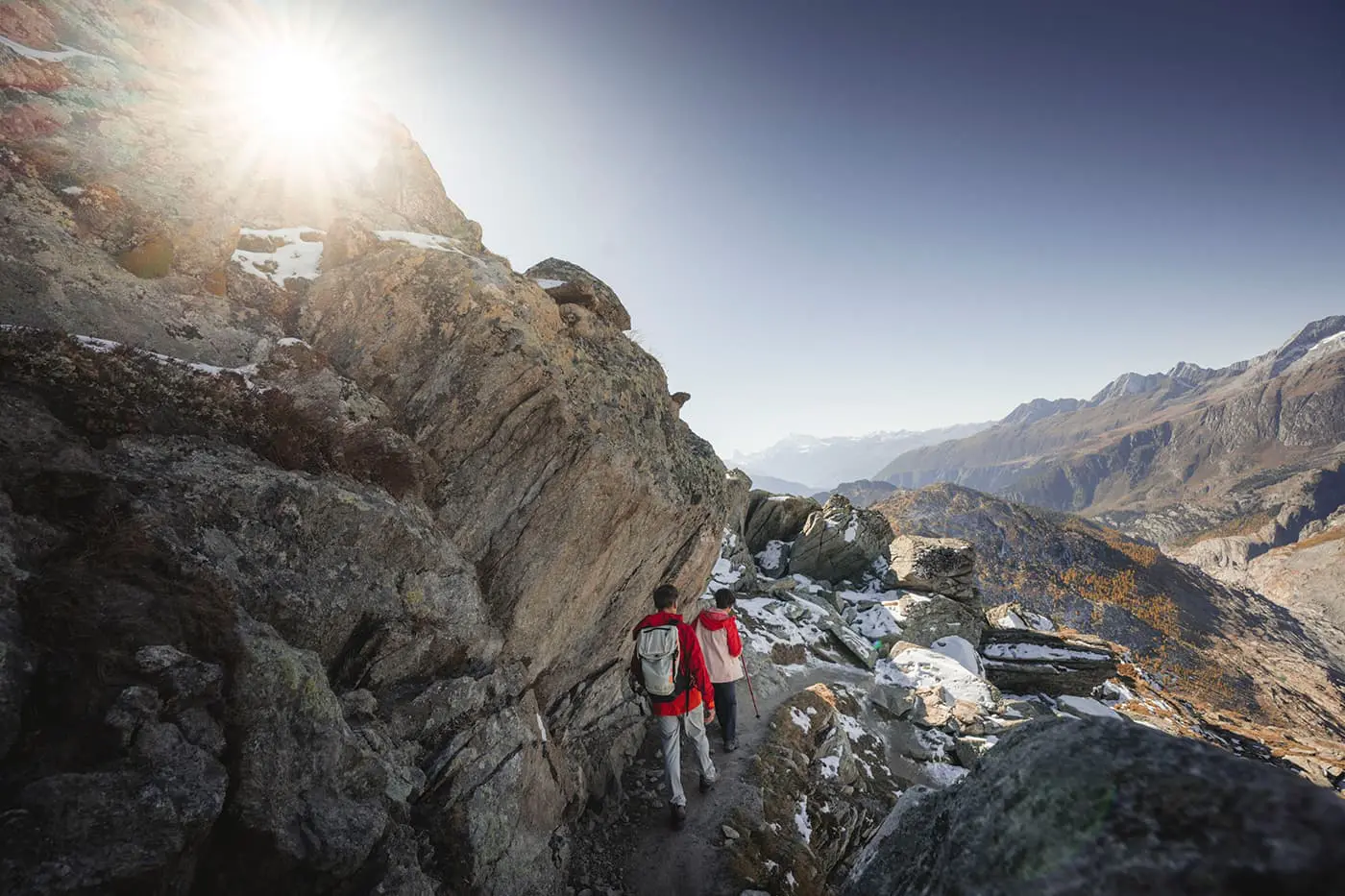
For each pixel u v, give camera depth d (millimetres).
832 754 10641
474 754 5199
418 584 5395
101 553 3275
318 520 4754
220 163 7000
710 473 9617
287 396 5156
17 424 3551
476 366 6398
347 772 3875
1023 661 20344
